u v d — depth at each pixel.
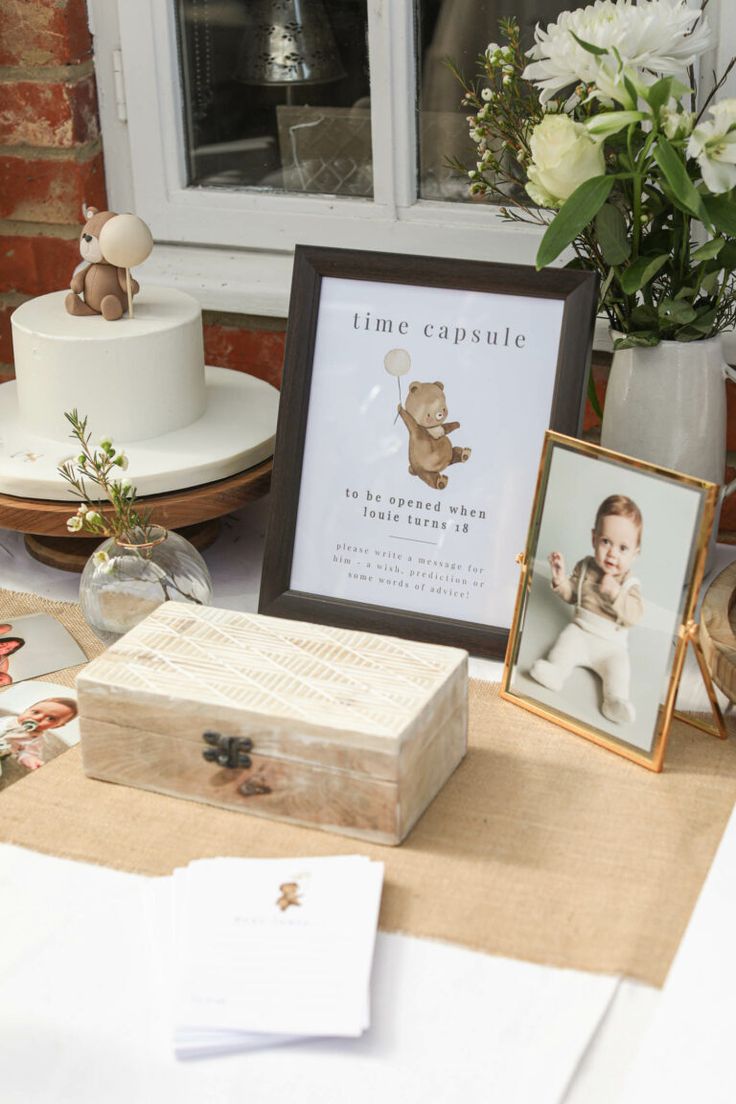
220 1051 0.69
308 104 1.41
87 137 1.48
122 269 1.23
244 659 0.92
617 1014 0.72
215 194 1.49
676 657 0.91
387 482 1.11
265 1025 0.69
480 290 1.07
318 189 1.46
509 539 1.07
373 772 0.83
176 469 1.17
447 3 1.30
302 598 1.13
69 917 0.80
